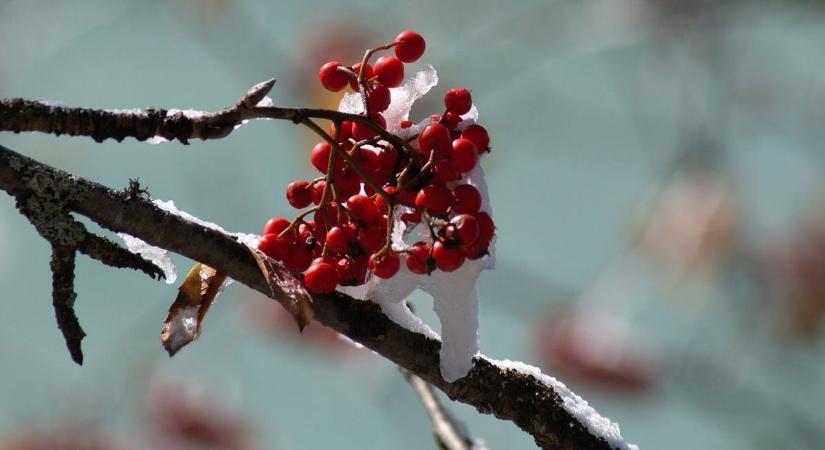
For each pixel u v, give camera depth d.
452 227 1.14
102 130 1.14
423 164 1.16
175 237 1.16
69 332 1.16
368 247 1.16
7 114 1.14
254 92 1.15
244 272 1.16
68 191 1.15
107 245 1.16
